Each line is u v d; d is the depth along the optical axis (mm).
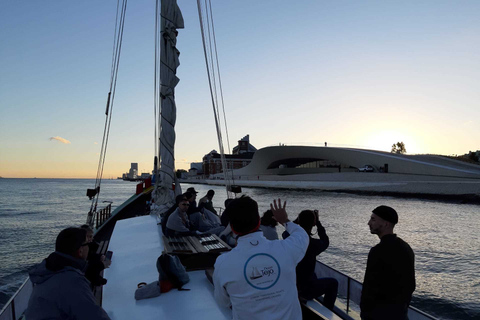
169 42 6434
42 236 22422
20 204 50938
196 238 4766
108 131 7188
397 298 2627
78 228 2094
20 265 14906
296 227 1966
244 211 1711
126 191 105750
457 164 70438
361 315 2857
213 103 7805
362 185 62625
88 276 2910
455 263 12500
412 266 2688
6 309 3268
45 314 1820
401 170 70500
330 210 32688
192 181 155250
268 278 1602
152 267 4145
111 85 7332
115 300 3182
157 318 2799
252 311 1564
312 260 3400
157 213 6883
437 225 22750
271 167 109688
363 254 13766
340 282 4227
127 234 5922
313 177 79062
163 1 6418
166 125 6500
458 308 8227
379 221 2762
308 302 3410
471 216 28250
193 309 2965
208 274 3621
